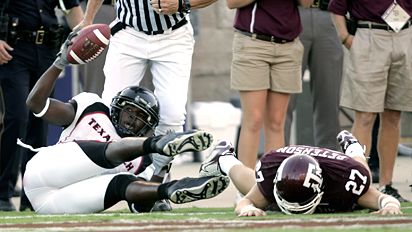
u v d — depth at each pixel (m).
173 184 21.80
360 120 30.25
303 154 21.91
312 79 34.19
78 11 30.05
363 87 29.88
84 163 22.97
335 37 33.78
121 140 22.50
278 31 28.72
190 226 19.34
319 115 34.47
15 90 29.20
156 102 23.98
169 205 25.97
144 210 24.50
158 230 18.56
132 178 22.88
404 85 29.94
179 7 26.16
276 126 29.34
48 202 23.45
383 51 29.75
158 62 26.77
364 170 22.45
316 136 34.62
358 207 23.11
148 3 26.39
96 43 23.17
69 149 23.28
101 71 33.12
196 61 56.50
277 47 28.81
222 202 30.91
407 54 29.83
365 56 29.86
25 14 29.22
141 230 18.62
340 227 18.97
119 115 23.83
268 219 20.80
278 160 22.45
